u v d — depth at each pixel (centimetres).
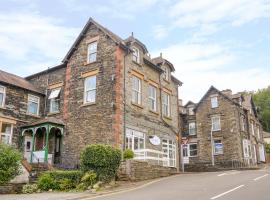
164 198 1210
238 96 4553
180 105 5150
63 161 2372
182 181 1812
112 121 2206
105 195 1395
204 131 4459
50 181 1684
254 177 1875
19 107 2553
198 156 4444
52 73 2805
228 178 1861
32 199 1310
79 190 1592
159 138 2589
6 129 2433
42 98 2777
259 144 5034
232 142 4153
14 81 2633
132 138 2320
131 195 1337
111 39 2411
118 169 1881
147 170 2059
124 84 2336
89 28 2588
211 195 1235
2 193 1548
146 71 2656
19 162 1730
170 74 3056
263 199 1115
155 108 2711
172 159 2814
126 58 2417
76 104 2466
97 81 2394
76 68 2573
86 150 1744
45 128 2456
